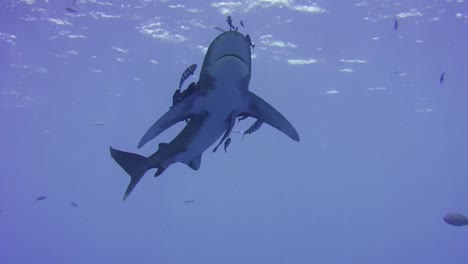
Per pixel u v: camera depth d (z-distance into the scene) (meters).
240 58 5.17
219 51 5.15
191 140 6.33
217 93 5.57
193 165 6.88
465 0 20.44
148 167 6.77
